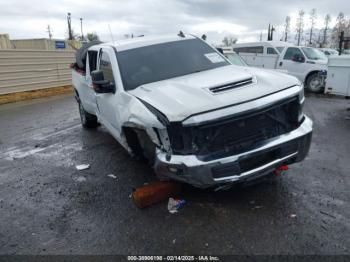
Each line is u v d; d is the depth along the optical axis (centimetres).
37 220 341
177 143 296
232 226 305
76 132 719
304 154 341
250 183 324
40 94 1362
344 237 279
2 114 990
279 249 268
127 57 446
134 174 450
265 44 1298
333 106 895
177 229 306
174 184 362
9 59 1227
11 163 532
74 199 385
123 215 339
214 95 313
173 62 446
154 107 317
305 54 1166
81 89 654
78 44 2336
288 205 336
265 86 330
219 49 588
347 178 396
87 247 288
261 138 312
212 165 288
